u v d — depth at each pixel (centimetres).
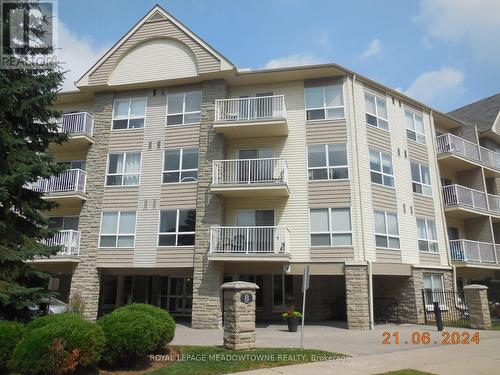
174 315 2250
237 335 1066
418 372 845
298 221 1919
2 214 1133
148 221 1997
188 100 2125
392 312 1989
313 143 2006
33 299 1090
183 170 2027
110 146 2139
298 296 2088
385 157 2095
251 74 2041
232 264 1912
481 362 962
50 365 746
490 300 2295
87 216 2047
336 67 2008
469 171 2564
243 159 1950
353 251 1838
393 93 2231
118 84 2172
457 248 2220
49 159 1223
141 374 852
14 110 1163
